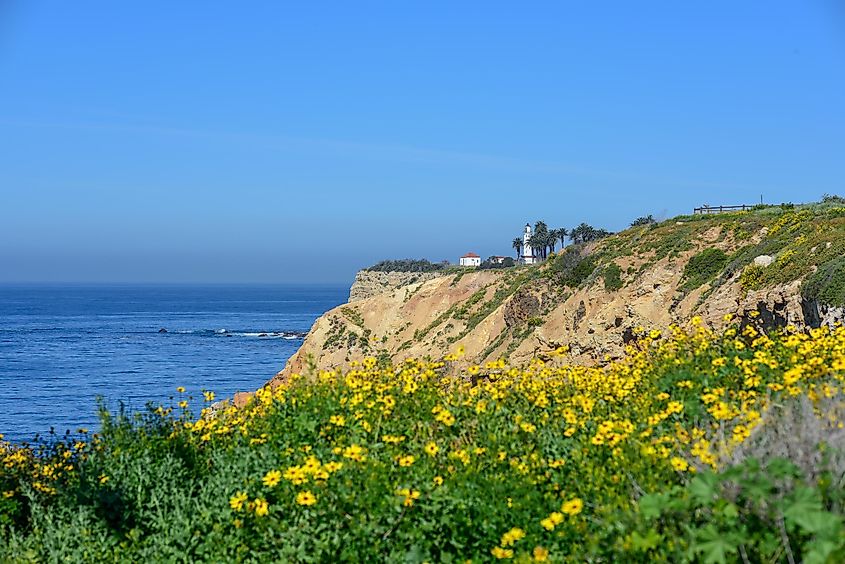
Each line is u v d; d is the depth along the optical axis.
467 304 62.66
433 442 8.80
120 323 179.38
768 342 10.91
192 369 85.62
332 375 11.59
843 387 7.79
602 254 50.38
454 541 6.79
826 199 46.53
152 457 9.79
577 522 6.36
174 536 7.70
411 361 12.21
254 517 7.54
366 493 7.17
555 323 45.88
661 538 5.57
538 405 9.63
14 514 9.26
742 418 7.30
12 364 90.12
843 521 5.33
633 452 7.32
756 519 5.69
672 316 36.88
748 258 34.28
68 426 46.75
